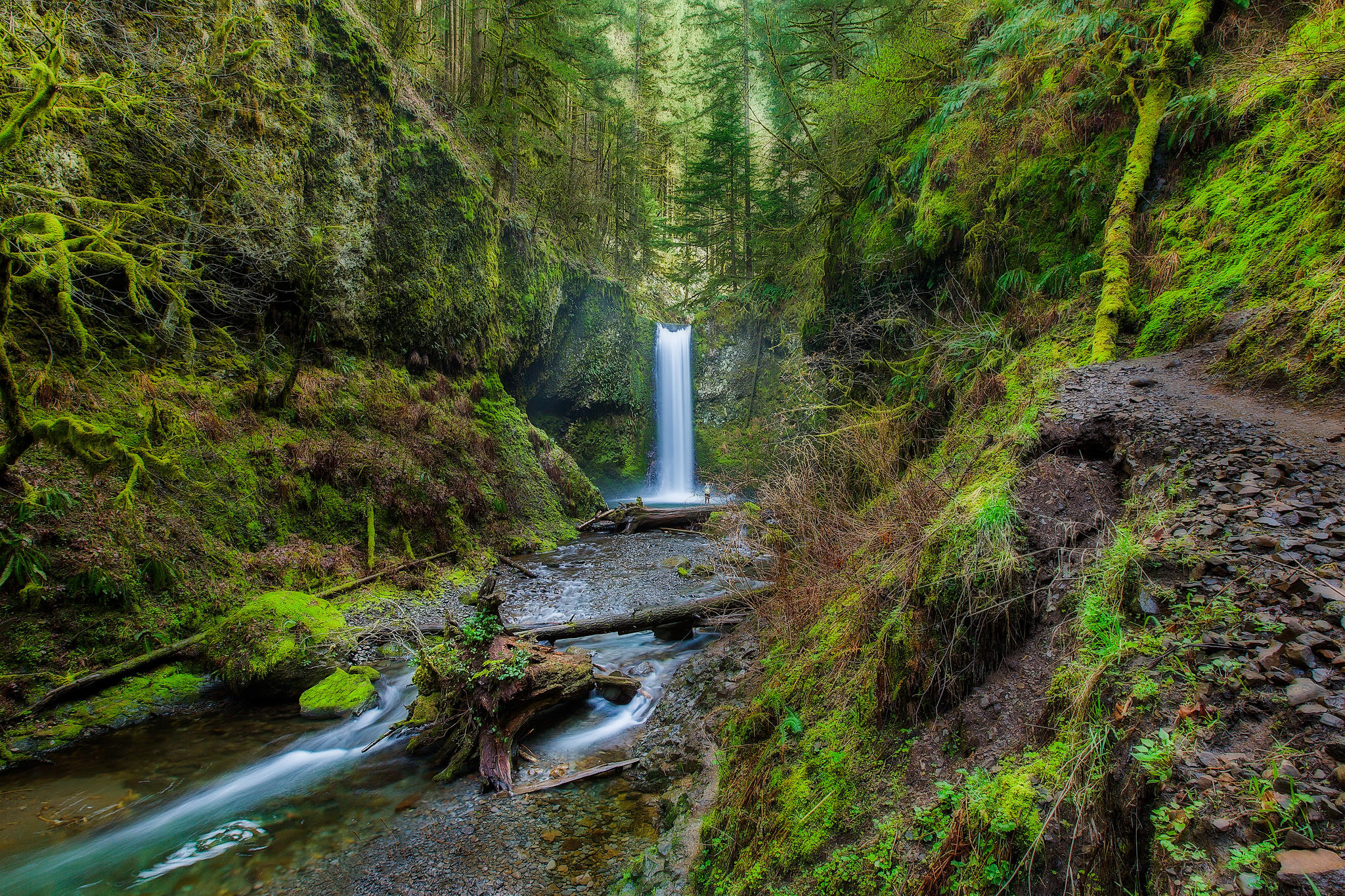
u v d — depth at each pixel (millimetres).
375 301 11758
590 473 22156
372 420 10633
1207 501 2457
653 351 24688
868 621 3236
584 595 8852
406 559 9375
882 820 2283
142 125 7652
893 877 2018
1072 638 2279
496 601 5230
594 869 3363
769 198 20062
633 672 6094
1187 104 5078
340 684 5582
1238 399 3311
